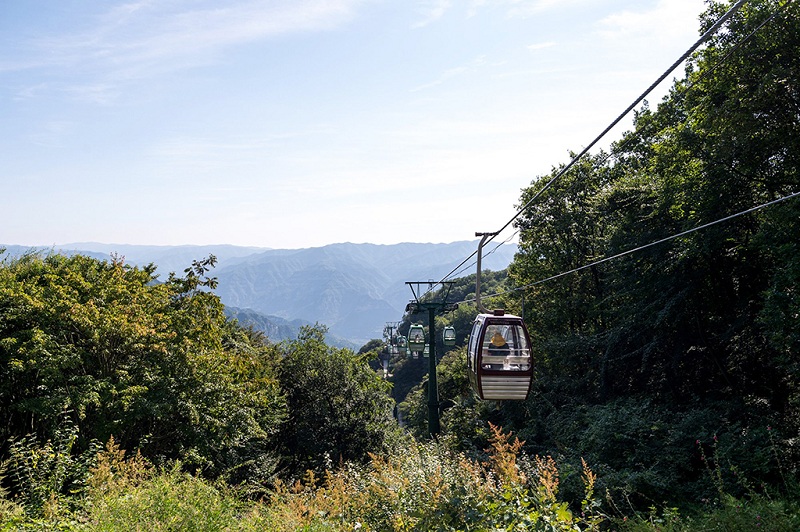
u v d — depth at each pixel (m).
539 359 36.88
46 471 10.80
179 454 17.70
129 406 16.06
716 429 17.28
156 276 22.48
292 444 28.83
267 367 28.45
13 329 16.55
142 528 7.86
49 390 15.32
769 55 18.42
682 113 29.27
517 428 25.03
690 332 24.86
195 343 19.73
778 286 16.16
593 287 36.25
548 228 37.41
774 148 19.27
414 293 27.06
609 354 26.36
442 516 8.26
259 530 8.93
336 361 31.20
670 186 22.95
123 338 17.48
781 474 13.22
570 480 16.17
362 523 9.35
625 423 18.30
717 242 20.59
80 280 18.48
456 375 39.66
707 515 11.84
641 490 15.26
